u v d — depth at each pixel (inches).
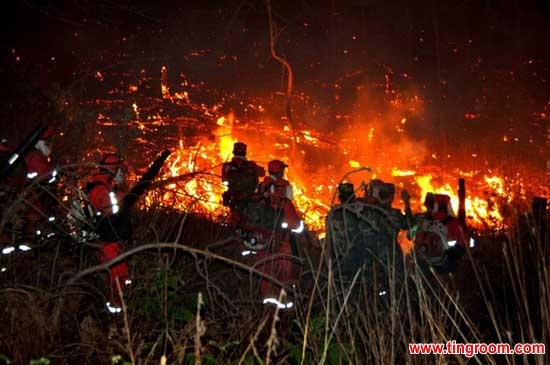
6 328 210.4
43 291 219.9
